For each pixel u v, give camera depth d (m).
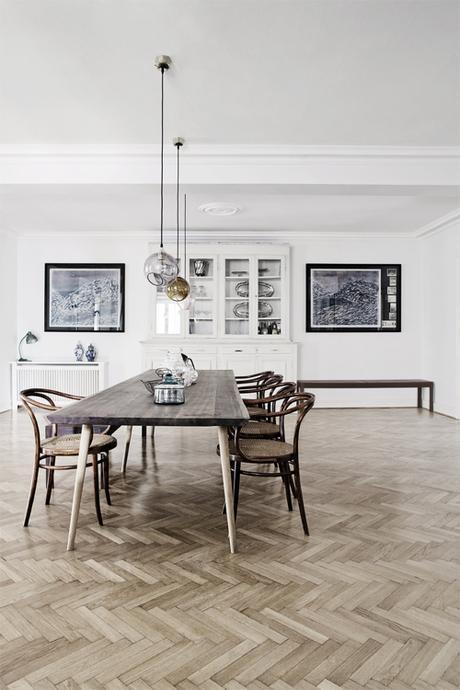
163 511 3.15
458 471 4.09
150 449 4.90
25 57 2.92
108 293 7.85
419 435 5.59
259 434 3.49
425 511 3.16
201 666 1.67
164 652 1.75
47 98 3.42
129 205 6.07
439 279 7.28
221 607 2.04
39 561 2.45
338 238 7.82
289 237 7.77
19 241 7.82
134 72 3.09
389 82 3.21
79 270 7.84
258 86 3.26
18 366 7.50
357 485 3.70
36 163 4.29
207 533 2.80
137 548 2.60
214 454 4.69
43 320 7.87
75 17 2.56
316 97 3.41
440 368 7.29
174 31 2.68
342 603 2.07
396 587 2.21
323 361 7.89
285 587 2.20
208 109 3.59
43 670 1.65
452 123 3.82
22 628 1.89
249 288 7.47
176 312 7.43
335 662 1.70
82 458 2.64
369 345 7.91
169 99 3.44
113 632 1.86
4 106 3.53
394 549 2.60
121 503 3.30
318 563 2.43
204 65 3.01
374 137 4.08
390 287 7.90
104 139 4.11
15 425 6.19
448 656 1.73
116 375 7.86
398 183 4.33
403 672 1.65
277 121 3.78
